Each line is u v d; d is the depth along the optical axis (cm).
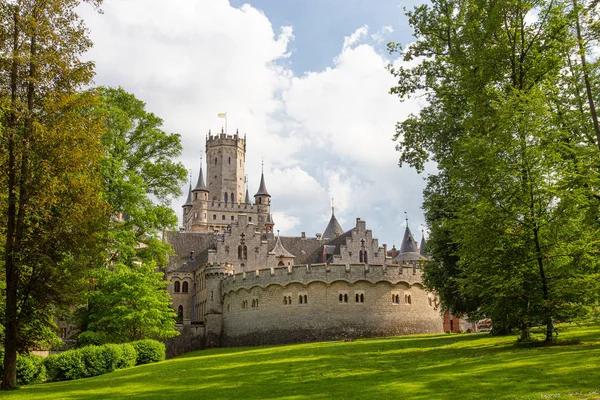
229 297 7106
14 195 2591
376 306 6462
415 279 6788
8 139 2527
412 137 4284
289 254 8425
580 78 3619
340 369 2733
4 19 2619
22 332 2834
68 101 2700
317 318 6334
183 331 7125
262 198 14250
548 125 3127
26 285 2742
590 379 1878
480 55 3391
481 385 1931
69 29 2811
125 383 2738
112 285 4272
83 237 2745
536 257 2936
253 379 2575
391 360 2995
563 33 3428
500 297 3000
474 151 3105
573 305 2856
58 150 2611
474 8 3509
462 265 3784
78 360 3397
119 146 4472
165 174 4753
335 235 10494
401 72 4259
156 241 4550
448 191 4394
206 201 13612
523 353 2691
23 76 2620
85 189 2727
